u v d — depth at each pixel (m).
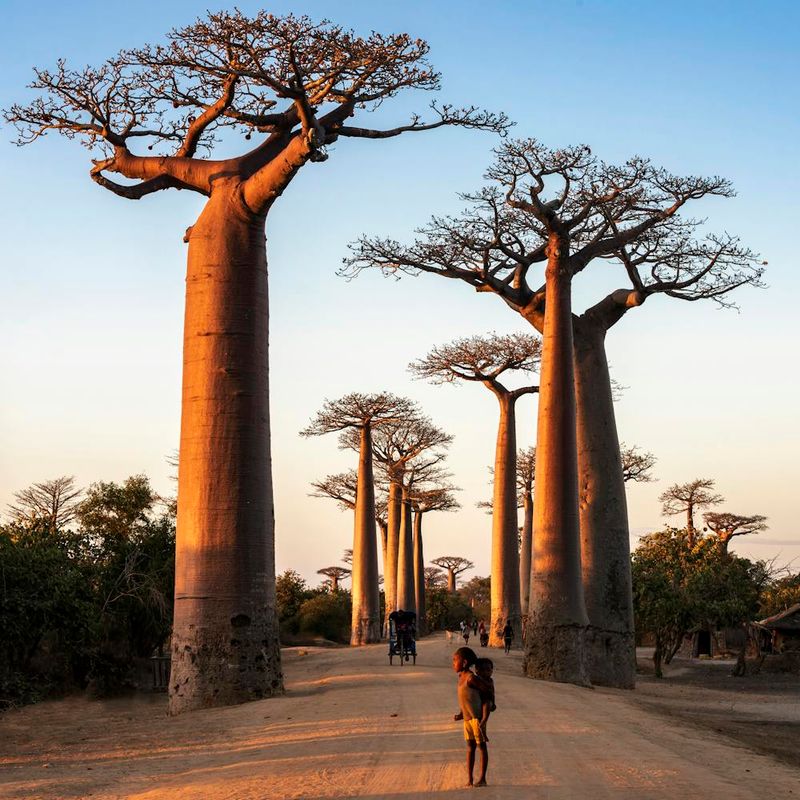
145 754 12.01
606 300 26.58
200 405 17.81
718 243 25.50
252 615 17.48
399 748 11.11
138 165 19.59
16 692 22.25
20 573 23.14
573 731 12.82
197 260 18.33
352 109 19.33
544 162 24.08
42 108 19.47
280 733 12.98
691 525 67.75
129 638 27.39
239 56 17.72
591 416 25.80
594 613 25.09
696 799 8.31
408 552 61.72
